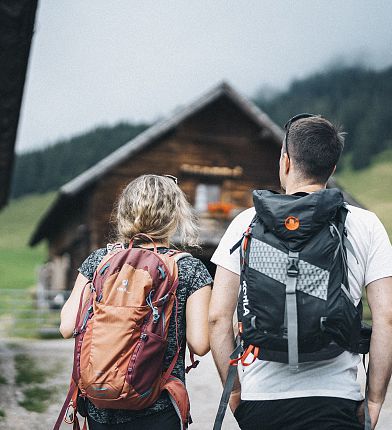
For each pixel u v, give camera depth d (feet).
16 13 15.74
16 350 33.55
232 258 7.39
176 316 7.47
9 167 34.35
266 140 63.57
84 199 62.03
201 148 62.18
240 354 7.18
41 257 206.28
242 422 7.16
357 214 7.27
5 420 19.24
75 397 7.39
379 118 324.80
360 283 7.07
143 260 7.38
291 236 6.63
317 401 6.73
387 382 7.07
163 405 7.25
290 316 6.44
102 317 7.01
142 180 8.17
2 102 21.62
